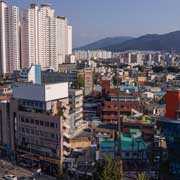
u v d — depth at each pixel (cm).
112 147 10200
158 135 11550
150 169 9681
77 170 9862
